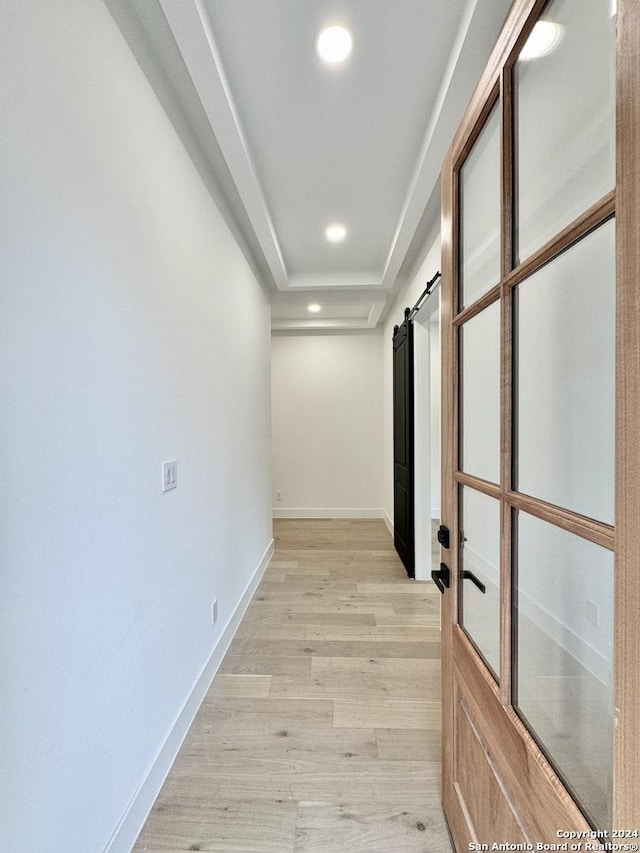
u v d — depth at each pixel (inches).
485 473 42.3
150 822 49.5
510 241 35.5
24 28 32.1
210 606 77.3
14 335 31.3
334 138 72.5
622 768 20.5
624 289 21.1
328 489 211.3
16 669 30.9
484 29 49.5
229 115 62.5
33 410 33.1
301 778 55.7
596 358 27.3
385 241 116.0
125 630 46.6
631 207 20.5
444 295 49.4
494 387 39.9
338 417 210.5
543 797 28.5
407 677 78.1
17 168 31.5
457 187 45.8
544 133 33.2
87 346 40.1
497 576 38.5
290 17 49.9
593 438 27.7
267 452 142.0
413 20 50.6
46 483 34.4
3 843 29.4
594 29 28.7
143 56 51.8
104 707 42.2
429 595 116.4
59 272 36.2
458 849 43.9
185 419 65.4
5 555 30.2
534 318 34.0
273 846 46.6
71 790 36.7
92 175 40.9
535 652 33.6
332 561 145.5
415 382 130.9
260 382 130.0
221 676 78.4
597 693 27.4
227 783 54.9
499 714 35.3
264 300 136.9
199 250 72.0
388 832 48.3
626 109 20.6
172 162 60.7
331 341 209.6
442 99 60.5
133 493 48.9
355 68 57.6
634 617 20.1
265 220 93.9
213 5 48.3
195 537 69.5
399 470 151.7
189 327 67.4
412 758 59.2
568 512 29.0
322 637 93.0
